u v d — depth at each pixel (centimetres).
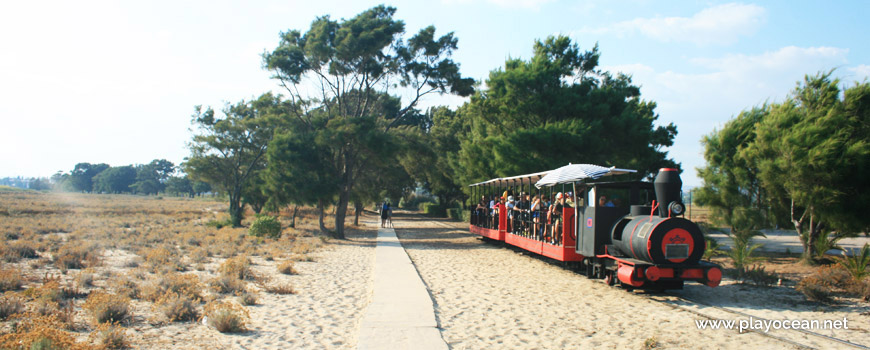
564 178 1277
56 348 540
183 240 1988
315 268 1433
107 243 1762
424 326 766
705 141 1748
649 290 1095
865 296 962
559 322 815
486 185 2511
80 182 19188
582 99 2330
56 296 830
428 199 8825
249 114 3619
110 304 740
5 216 3369
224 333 712
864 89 1359
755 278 1166
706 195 1700
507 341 704
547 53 2570
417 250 2033
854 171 1312
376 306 905
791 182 1383
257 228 2370
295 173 2403
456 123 4531
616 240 1120
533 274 1355
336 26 2591
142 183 17050
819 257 1441
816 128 1334
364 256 1775
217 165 3622
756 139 1514
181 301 797
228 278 1039
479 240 2556
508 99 2383
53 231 2395
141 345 639
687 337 718
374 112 2969
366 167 2814
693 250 977
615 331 757
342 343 683
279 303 938
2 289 908
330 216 4994
